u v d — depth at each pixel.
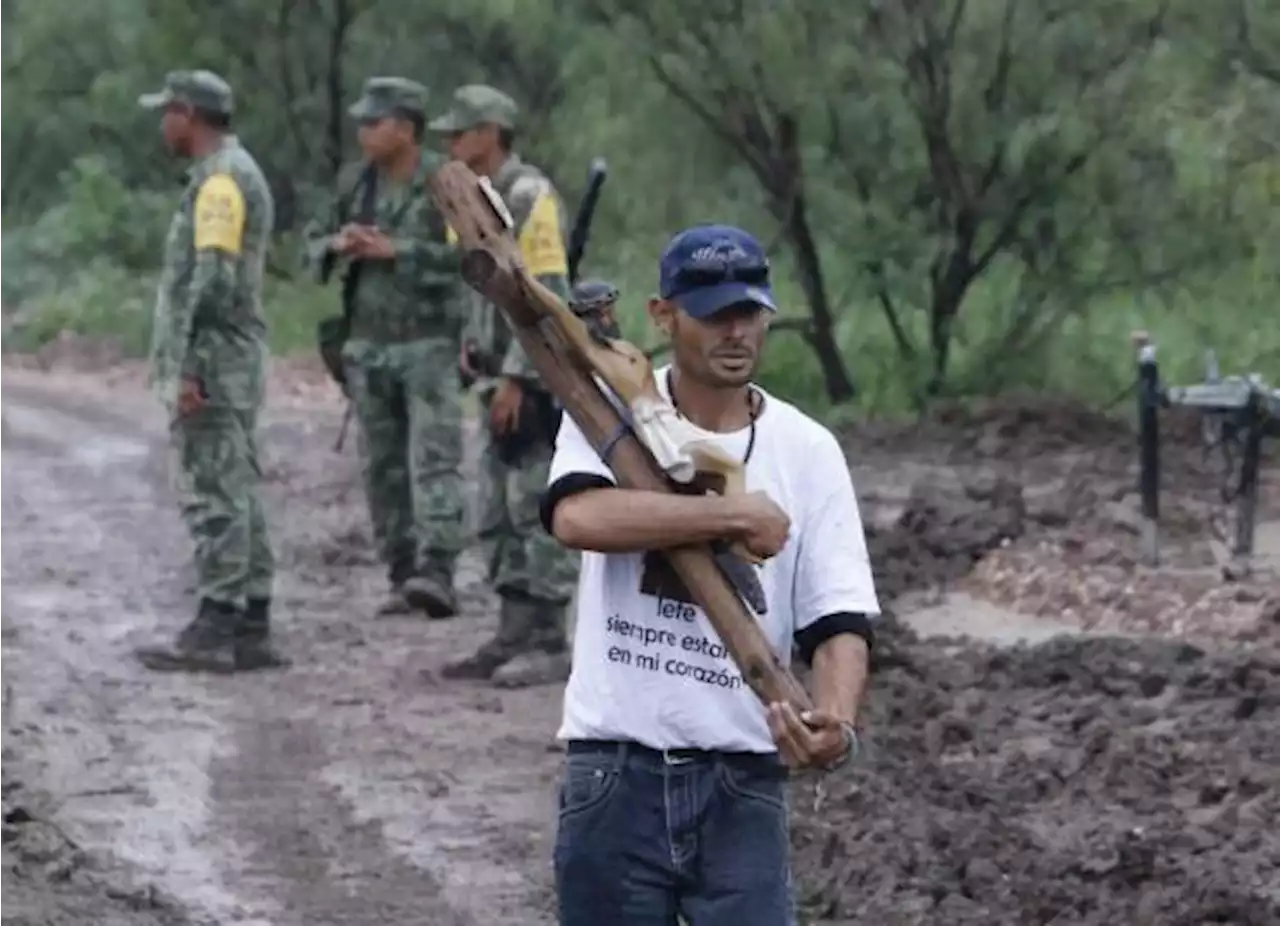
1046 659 26.16
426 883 19.67
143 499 42.09
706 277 11.92
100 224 87.00
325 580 33.59
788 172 49.16
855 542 12.16
